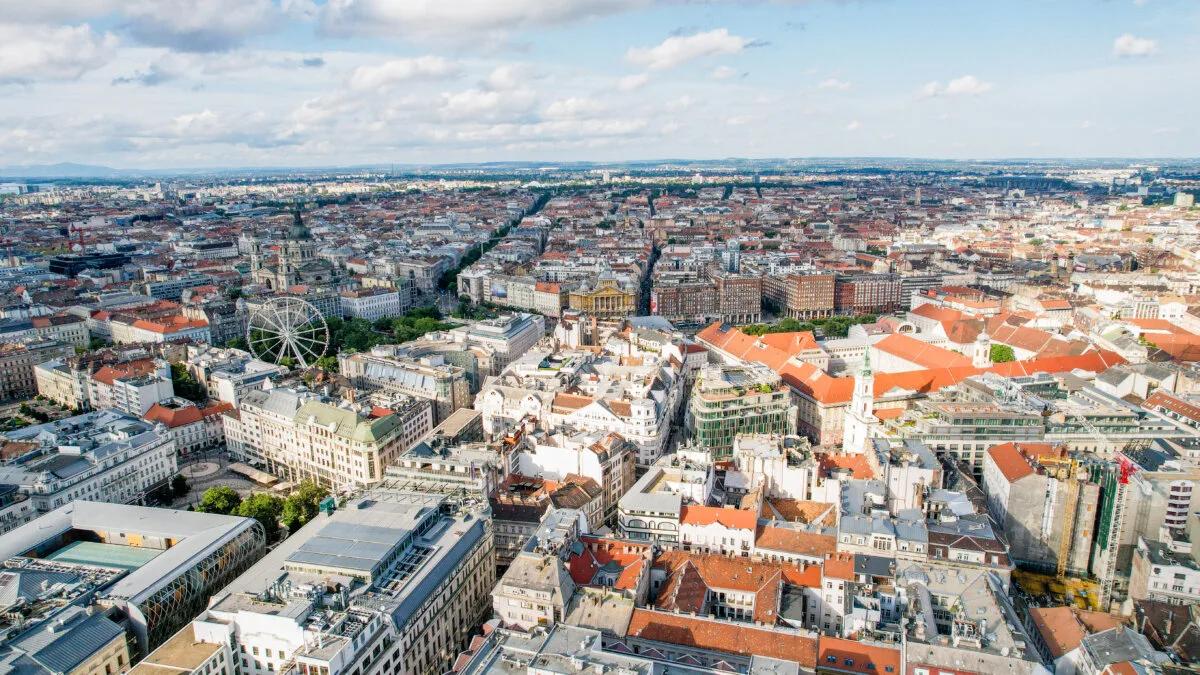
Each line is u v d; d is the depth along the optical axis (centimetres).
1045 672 19388
